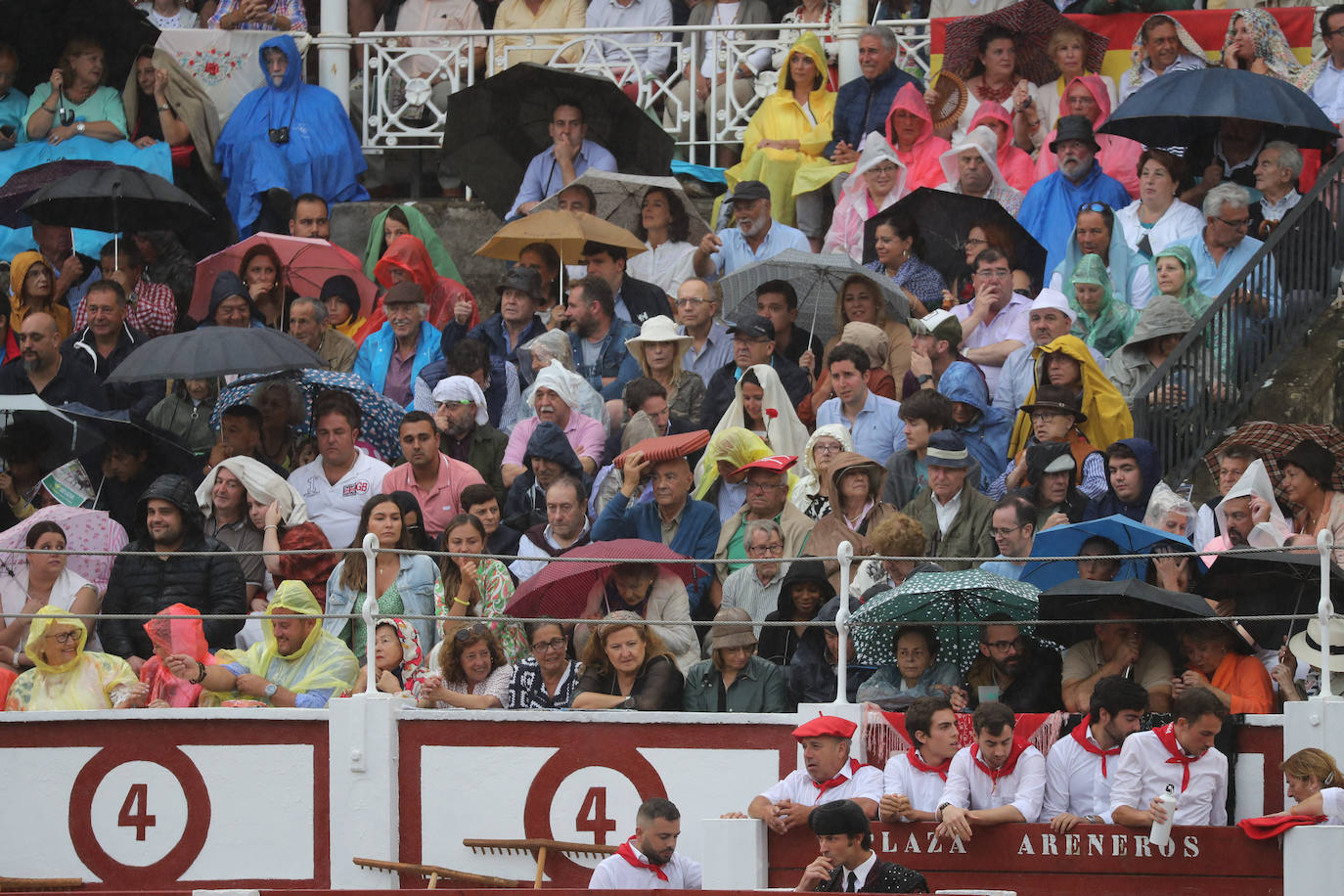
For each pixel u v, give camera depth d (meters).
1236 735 34.03
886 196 57.47
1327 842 30.92
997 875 32.72
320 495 46.72
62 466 49.16
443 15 67.31
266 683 38.81
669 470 43.59
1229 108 52.41
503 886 35.94
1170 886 32.03
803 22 64.69
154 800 37.41
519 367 52.78
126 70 63.28
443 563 41.44
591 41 64.69
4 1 61.47
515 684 38.22
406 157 67.06
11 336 56.88
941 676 36.91
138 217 56.88
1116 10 61.03
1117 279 52.19
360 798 36.66
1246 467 42.41
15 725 37.88
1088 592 35.38
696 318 53.12
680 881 33.47
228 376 51.03
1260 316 49.06
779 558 40.19
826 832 30.50
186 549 42.91
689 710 37.66
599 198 58.53
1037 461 42.84
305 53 66.25
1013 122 59.12
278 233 62.19
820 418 48.12
